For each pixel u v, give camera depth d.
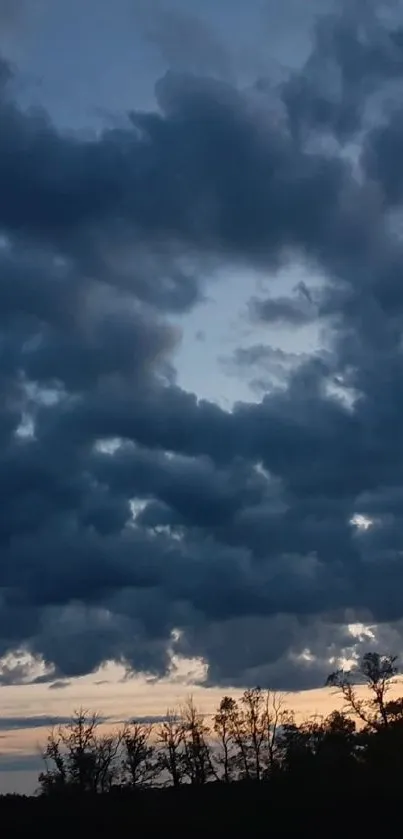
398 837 62.34
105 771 83.25
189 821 67.44
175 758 86.88
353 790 68.75
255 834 64.94
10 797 74.25
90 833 66.50
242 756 88.50
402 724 78.62
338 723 84.25
